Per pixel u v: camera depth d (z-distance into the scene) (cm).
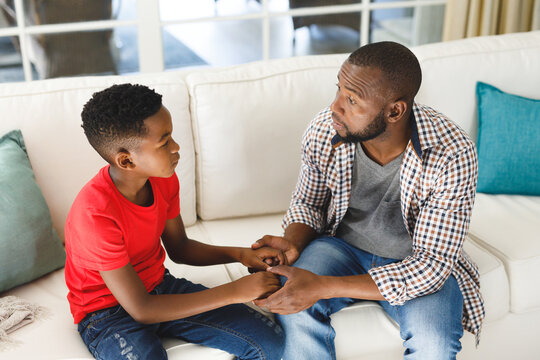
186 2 258
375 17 285
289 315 131
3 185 139
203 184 172
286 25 273
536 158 180
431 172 128
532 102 184
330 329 131
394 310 135
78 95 160
